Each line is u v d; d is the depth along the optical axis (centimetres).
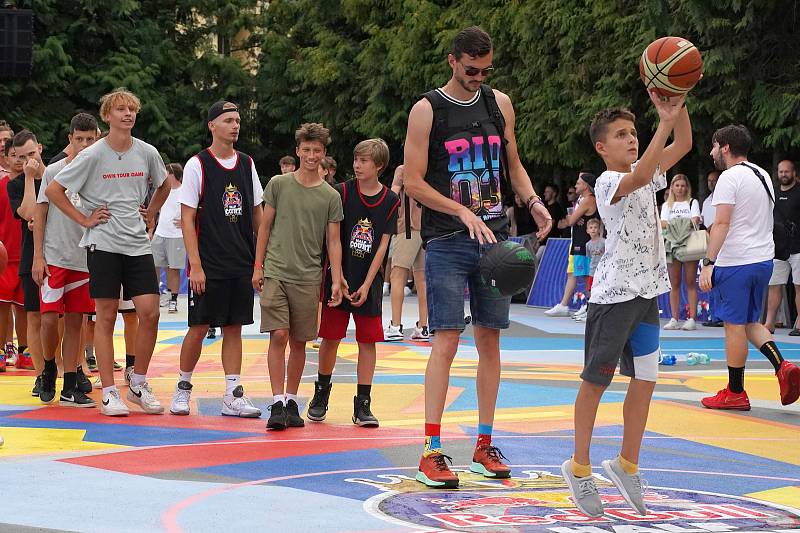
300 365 824
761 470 676
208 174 847
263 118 3192
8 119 2894
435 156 641
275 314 808
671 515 552
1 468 646
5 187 1100
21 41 1712
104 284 847
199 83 3200
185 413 867
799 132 1811
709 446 752
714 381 1088
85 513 535
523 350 1390
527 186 663
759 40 1862
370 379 828
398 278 1438
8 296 1104
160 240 1884
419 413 884
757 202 906
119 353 1303
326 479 624
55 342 918
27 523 513
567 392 1000
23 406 902
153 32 3130
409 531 509
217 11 3256
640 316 552
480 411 652
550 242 2122
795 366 874
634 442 551
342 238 836
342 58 2831
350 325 1683
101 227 847
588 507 543
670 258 1647
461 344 1418
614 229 557
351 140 2944
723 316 911
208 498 570
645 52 535
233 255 849
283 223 820
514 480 634
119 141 856
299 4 2969
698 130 1927
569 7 2092
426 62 2562
